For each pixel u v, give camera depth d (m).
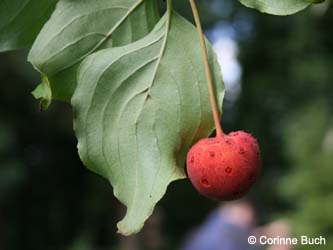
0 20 0.20
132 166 0.19
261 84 1.77
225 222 0.68
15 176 1.21
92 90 0.19
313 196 0.88
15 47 0.21
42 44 0.19
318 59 1.08
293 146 0.97
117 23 0.20
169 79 0.19
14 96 1.22
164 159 0.19
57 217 1.56
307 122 1.01
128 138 0.19
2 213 1.46
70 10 0.20
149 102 0.19
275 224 0.79
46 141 1.40
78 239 1.52
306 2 0.19
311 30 0.78
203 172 0.18
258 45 1.75
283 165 1.78
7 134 1.21
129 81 0.19
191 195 1.75
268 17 1.64
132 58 0.19
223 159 0.18
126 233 0.18
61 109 1.33
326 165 0.89
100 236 1.62
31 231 1.53
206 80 0.19
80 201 1.61
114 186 0.19
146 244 1.09
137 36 0.20
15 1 0.20
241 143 0.18
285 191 0.92
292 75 1.49
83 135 0.19
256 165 0.19
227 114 1.87
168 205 1.75
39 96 0.19
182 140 0.19
